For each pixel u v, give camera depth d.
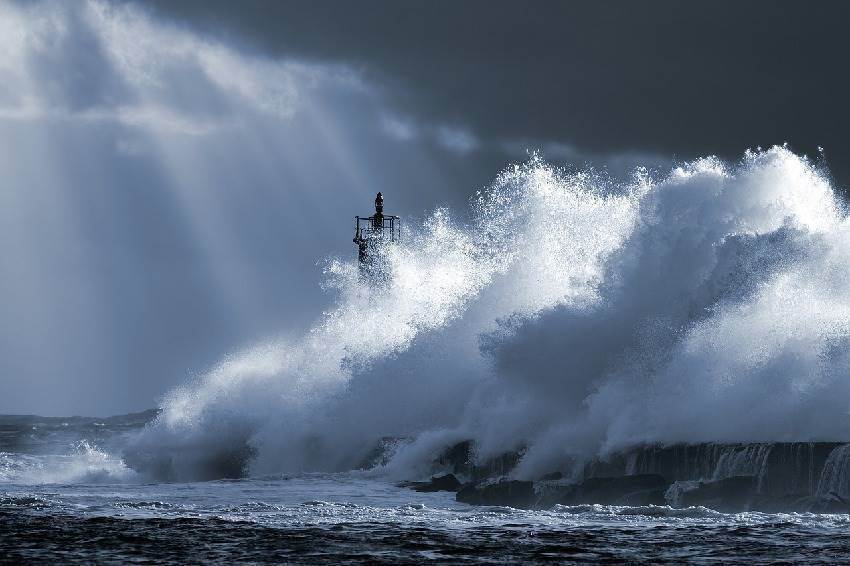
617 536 62.16
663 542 59.53
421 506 80.56
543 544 60.00
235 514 76.00
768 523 65.12
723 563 53.00
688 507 74.19
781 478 78.00
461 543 60.78
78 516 75.00
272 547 60.09
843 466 74.00
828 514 68.12
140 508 81.31
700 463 85.31
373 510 77.69
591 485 84.50
